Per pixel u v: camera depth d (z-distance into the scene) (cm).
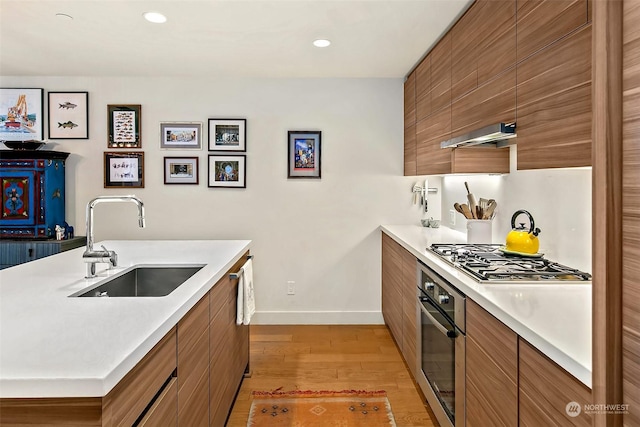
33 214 349
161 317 118
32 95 372
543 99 145
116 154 375
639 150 62
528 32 155
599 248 67
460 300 166
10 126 373
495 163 240
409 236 299
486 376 142
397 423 221
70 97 372
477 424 150
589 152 120
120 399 92
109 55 312
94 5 228
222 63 333
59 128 374
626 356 64
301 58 320
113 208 377
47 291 149
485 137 189
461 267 181
